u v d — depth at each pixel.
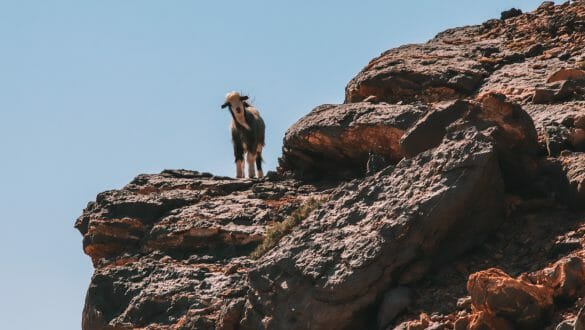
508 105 41.12
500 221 40.78
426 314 37.34
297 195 53.94
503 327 34.38
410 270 39.12
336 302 39.16
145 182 57.31
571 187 40.09
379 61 61.81
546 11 65.81
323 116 53.41
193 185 56.16
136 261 52.12
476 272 35.94
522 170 41.53
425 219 39.03
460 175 39.31
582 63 54.09
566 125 45.16
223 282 47.78
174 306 47.53
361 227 40.69
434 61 59.75
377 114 50.81
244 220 51.88
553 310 34.66
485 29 66.38
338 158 53.78
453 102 42.09
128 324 48.25
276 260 41.56
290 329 40.00
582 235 38.53
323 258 40.25
